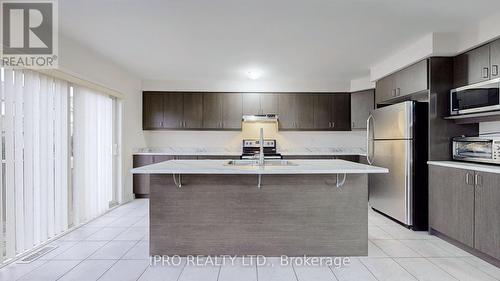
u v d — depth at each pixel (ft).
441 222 10.11
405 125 11.32
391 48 11.77
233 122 18.02
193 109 17.97
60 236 10.44
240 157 17.39
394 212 12.07
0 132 7.84
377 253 9.05
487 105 8.93
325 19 9.03
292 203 8.75
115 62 13.84
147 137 18.83
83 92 11.87
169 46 11.57
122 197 15.60
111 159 14.74
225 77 17.15
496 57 8.83
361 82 17.34
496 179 7.87
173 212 8.76
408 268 8.02
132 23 9.29
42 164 9.42
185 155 17.25
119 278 7.45
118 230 11.30
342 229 8.79
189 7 8.20
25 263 8.27
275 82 18.02
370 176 14.40
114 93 14.48
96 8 8.24
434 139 10.69
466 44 9.78
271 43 11.21
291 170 7.57
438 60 10.57
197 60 13.53
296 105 18.06
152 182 8.77
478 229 8.46
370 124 14.15
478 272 7.79
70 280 7.33
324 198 8.77
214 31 10.00
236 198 8.76
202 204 8.76
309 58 13.19
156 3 7.96
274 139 19.11
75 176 11.45
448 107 10.61
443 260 8.54
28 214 8.87
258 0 7.82
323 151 19.12
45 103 9.55
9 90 8.09
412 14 8.70
